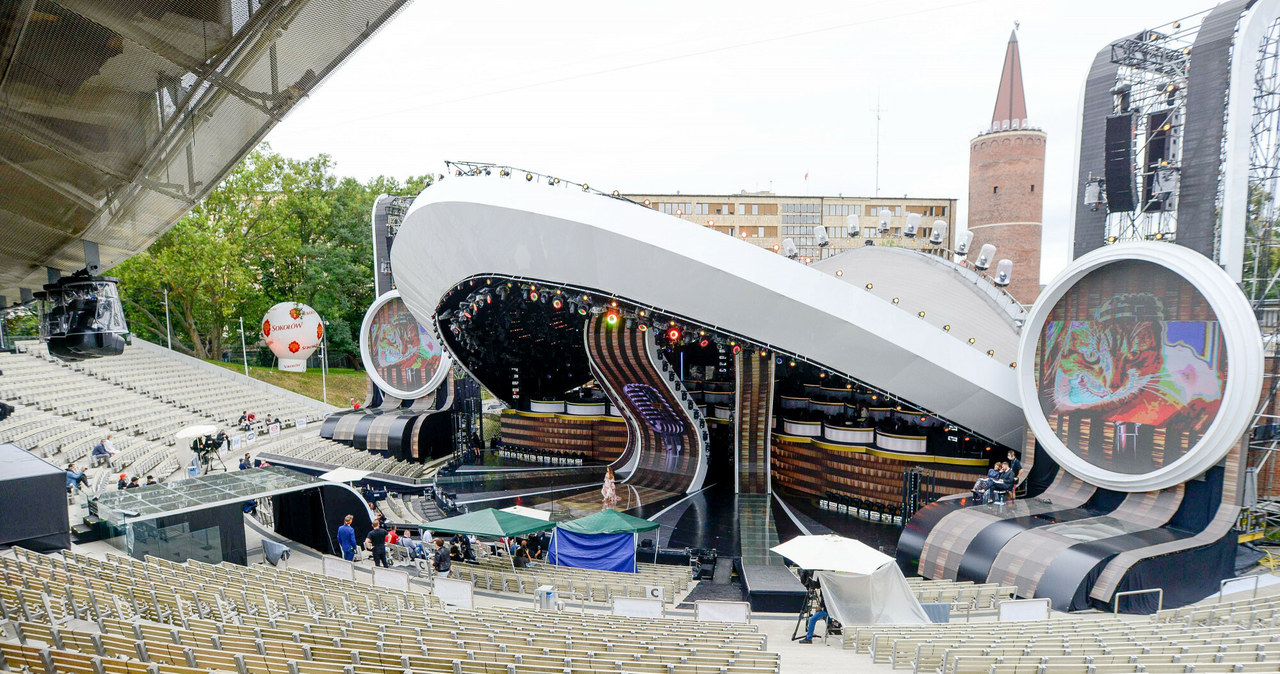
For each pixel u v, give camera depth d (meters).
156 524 16.98
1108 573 15.53
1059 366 20.84
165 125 8.98
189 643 8.61
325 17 7.11
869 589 14.12
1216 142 18.19
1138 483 18.39
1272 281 18.69
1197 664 8.23
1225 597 15.64
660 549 21.14
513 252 23.52
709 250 21.38
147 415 39.50
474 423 42.25
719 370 36.59
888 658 11.74
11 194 10.91
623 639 10.90
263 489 19.58
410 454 38.31
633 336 28.59
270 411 49.03
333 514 20.89
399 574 16.59
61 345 13.62
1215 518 17.09
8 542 15.99
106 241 13.87
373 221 42.91
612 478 28.58
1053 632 12.00
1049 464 22.08
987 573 17.48
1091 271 19.72
